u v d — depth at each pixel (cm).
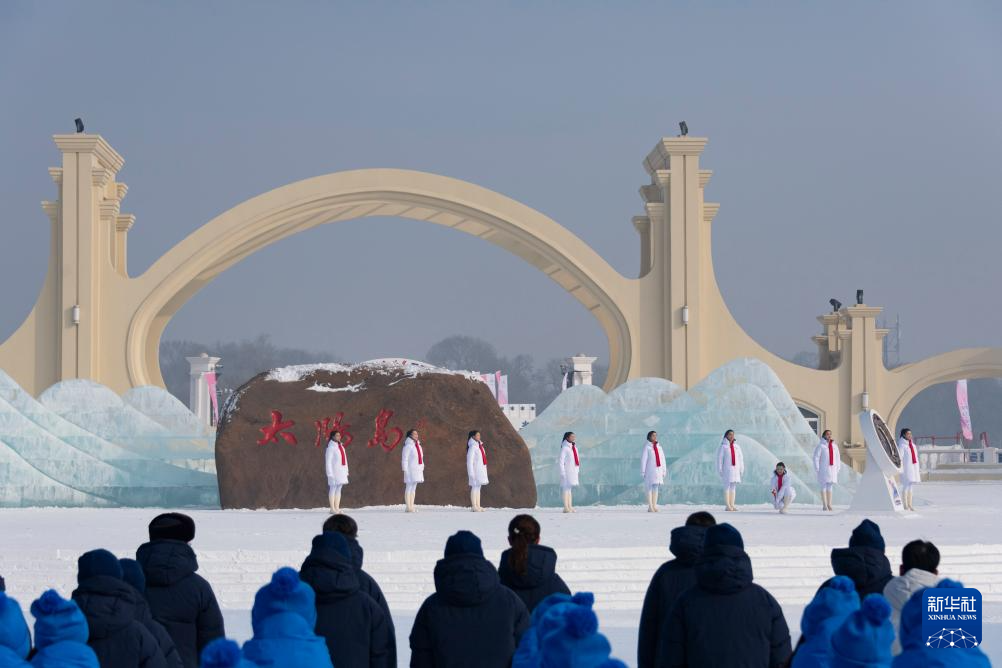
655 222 4862
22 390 3866
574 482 3362
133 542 2273
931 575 841
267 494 3434
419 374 3547
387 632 883
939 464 5881
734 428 3822
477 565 842
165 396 4034
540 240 4828
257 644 754
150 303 4672
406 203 4803
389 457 3466
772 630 853
